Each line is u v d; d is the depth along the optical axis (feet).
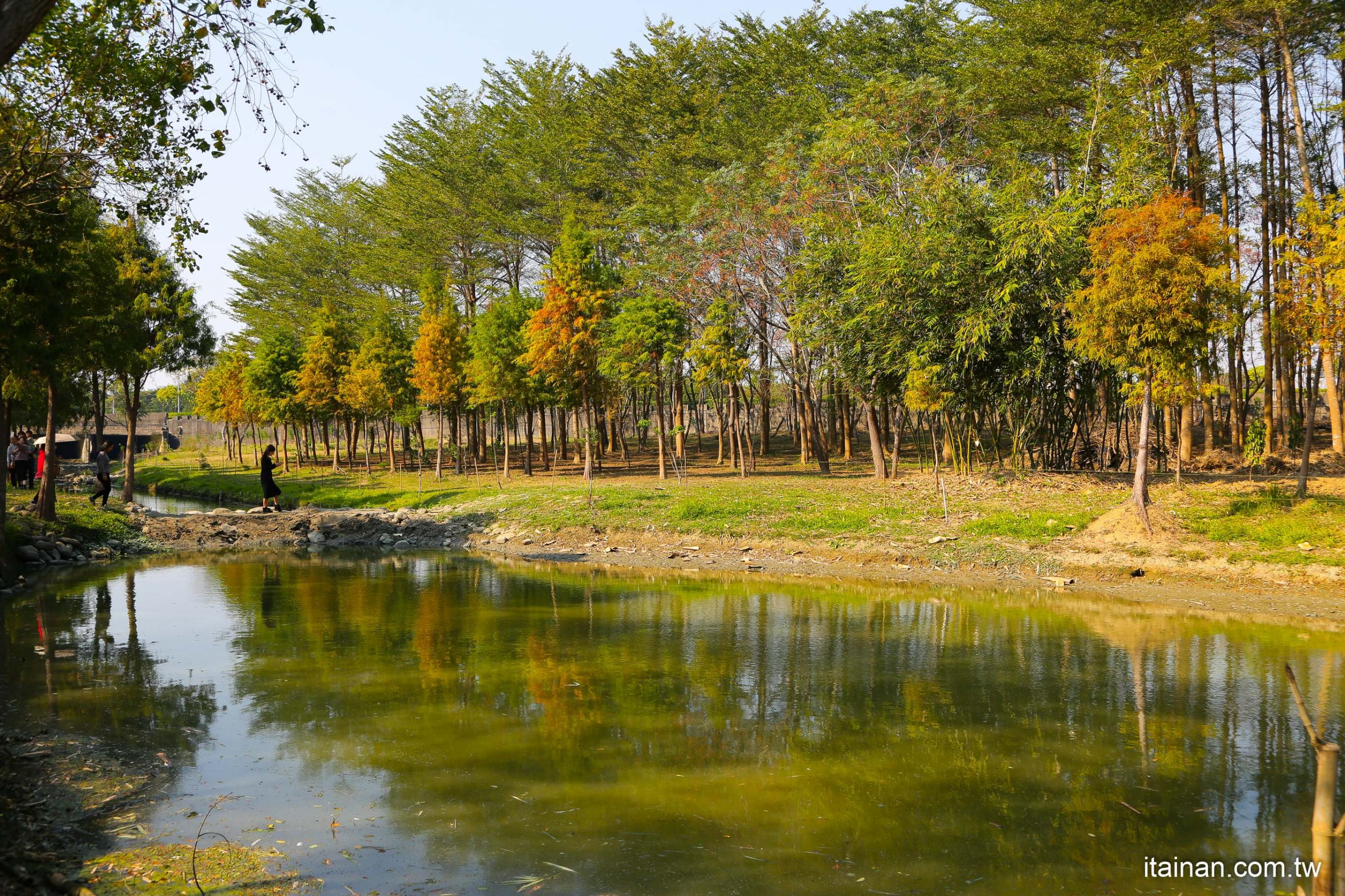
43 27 31.81
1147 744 24.98
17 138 34.63
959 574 54.70
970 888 16.75
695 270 103.19
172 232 38.04
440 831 19.34
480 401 116.67
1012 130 89.10
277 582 57.57
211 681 32.40
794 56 118.83
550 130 152.46
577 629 41.96
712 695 30.32
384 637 40.37
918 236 75.92
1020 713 27.94
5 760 23.93
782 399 151.94
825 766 23.38
